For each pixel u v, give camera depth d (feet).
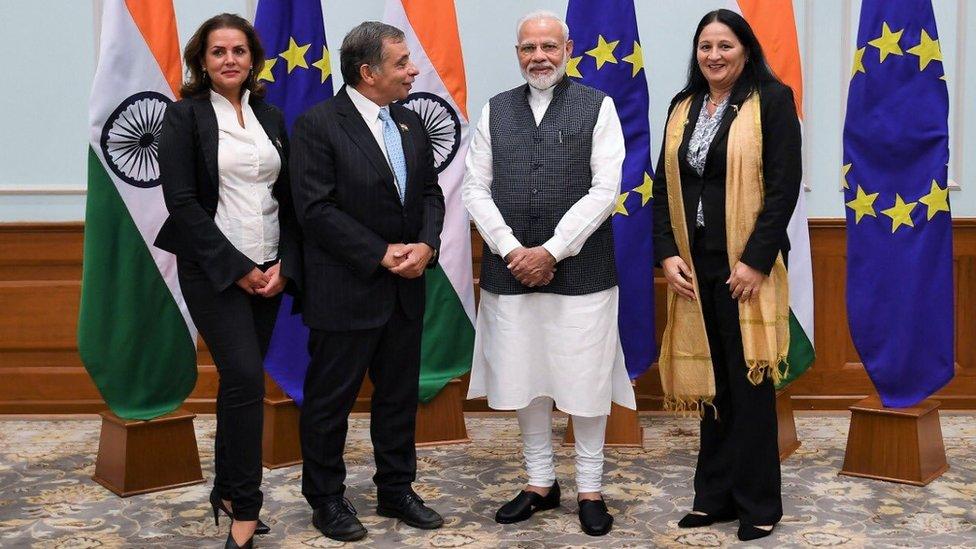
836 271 14.17
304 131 9.10
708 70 9.09
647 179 12.42
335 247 9.03
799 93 11.94
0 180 14.25
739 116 9.00
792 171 8.90
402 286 9.43
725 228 9.14
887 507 10.16
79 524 9.89
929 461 11.07
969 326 14.11
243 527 8.97
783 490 10.75
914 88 10.81
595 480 9.77
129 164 10.72
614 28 12.15
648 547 9.12
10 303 14.25
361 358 9.36
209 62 8.89
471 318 12.84
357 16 14.15
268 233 9.24
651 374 14.33
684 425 13.66
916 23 10.75
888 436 10.99
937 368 11.09
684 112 9.48
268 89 11.54
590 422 9.66
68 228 14.16
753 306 9.02
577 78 12.24
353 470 11.67
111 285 10.73
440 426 12.81
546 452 10.06
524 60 9.47
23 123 14.17
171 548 9.24
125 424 10.72
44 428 13.82
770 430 9.29
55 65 14.11
